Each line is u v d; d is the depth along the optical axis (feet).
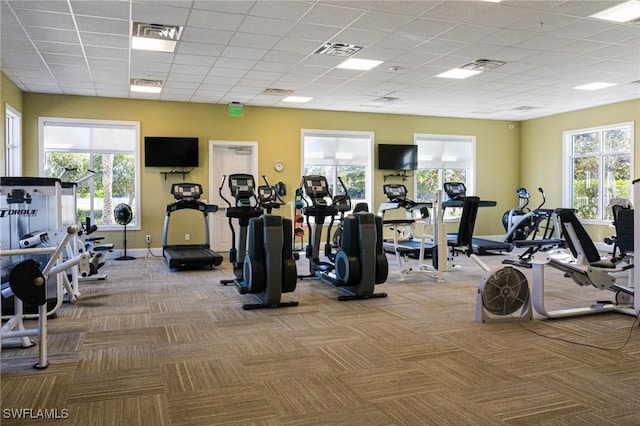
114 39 20.30
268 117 35.65
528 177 41.78
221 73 26.13
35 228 17.30
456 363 11.80
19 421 8.73
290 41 20.85
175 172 33.53
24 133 30.25
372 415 9.05
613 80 28.17
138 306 18.12
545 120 40.04
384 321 15.83
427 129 39.68
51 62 23.63
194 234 34.24
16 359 12.08
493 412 9.14
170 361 12.04
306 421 8.80
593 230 35.96
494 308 15.58
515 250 36.06
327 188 24.56
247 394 10.02
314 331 14.71
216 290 21.29
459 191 34.17
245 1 16.52
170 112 33.42
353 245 19.31
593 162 36.29
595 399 9.70
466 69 25.68
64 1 16.31
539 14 17.94
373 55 23.02
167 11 17.33
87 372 11.23
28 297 11.21
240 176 25.32
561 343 13.32
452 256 28.78
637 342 13.38
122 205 30.81
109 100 32.09
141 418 8.89
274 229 17.57
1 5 16.62
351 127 37.65
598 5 17.11
